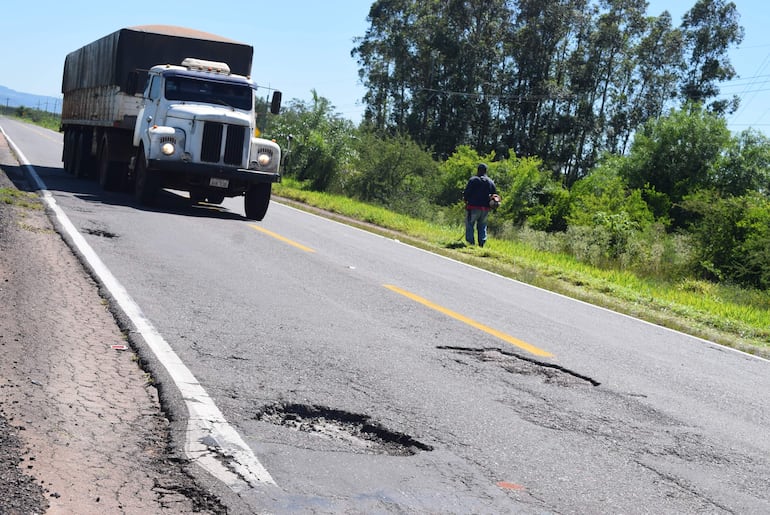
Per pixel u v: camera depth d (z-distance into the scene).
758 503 4.36
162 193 20.66
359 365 6.29
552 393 6.21
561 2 74.81
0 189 15.23
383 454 4.51
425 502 3.85
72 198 16.11
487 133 76.88
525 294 12.16
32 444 3.97
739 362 8.85
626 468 4.68
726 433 5.69
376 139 36.44
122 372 5.39
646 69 76.38
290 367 5.97
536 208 41.38
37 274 8.16
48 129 79.62
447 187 42.47
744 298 17.95
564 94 72.12
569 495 4.16
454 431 4.98
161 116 16.50
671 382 7.20
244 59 19.09
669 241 24.73
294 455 4.29
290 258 11.95
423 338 7.65
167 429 4.44
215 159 16.47
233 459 4.11
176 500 3.58
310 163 37.19
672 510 4.12
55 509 3.34
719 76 74.31
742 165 47.38
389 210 32.19
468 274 13.62
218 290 8.62
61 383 4.97
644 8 75.62
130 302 7.43
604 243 24.55
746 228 23.05
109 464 3.88
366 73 80.00
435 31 74.19
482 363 6.95
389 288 10.49
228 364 5.84
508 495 4.07
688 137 47.88
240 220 16.70
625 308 12.13
